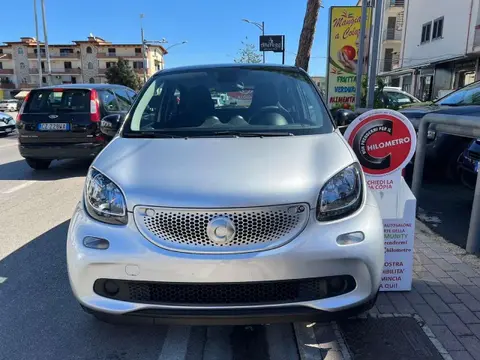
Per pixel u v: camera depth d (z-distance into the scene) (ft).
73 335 8.86
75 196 20.07
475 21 65.57
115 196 7.61
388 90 45.78
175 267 7.02
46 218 16.65
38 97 24.45
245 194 7.20
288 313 7.10
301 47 39.11
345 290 7.39
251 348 8.40
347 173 7.96
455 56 71.51
